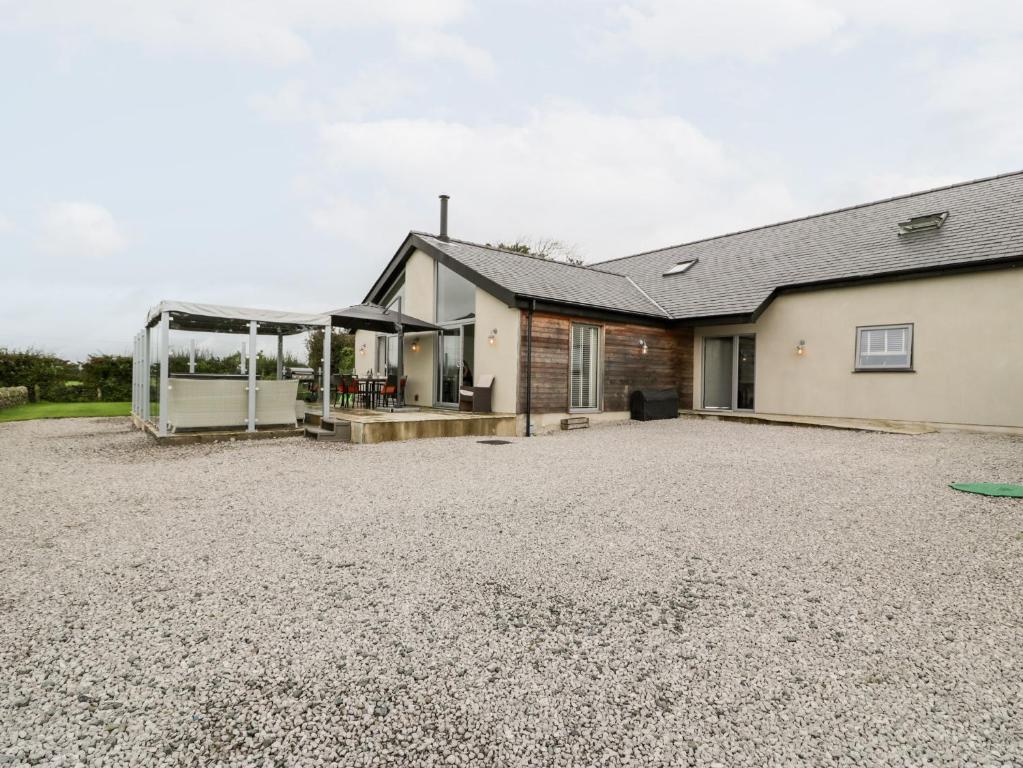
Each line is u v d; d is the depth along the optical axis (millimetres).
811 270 11711
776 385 11930
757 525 4219
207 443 8547
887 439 8906
